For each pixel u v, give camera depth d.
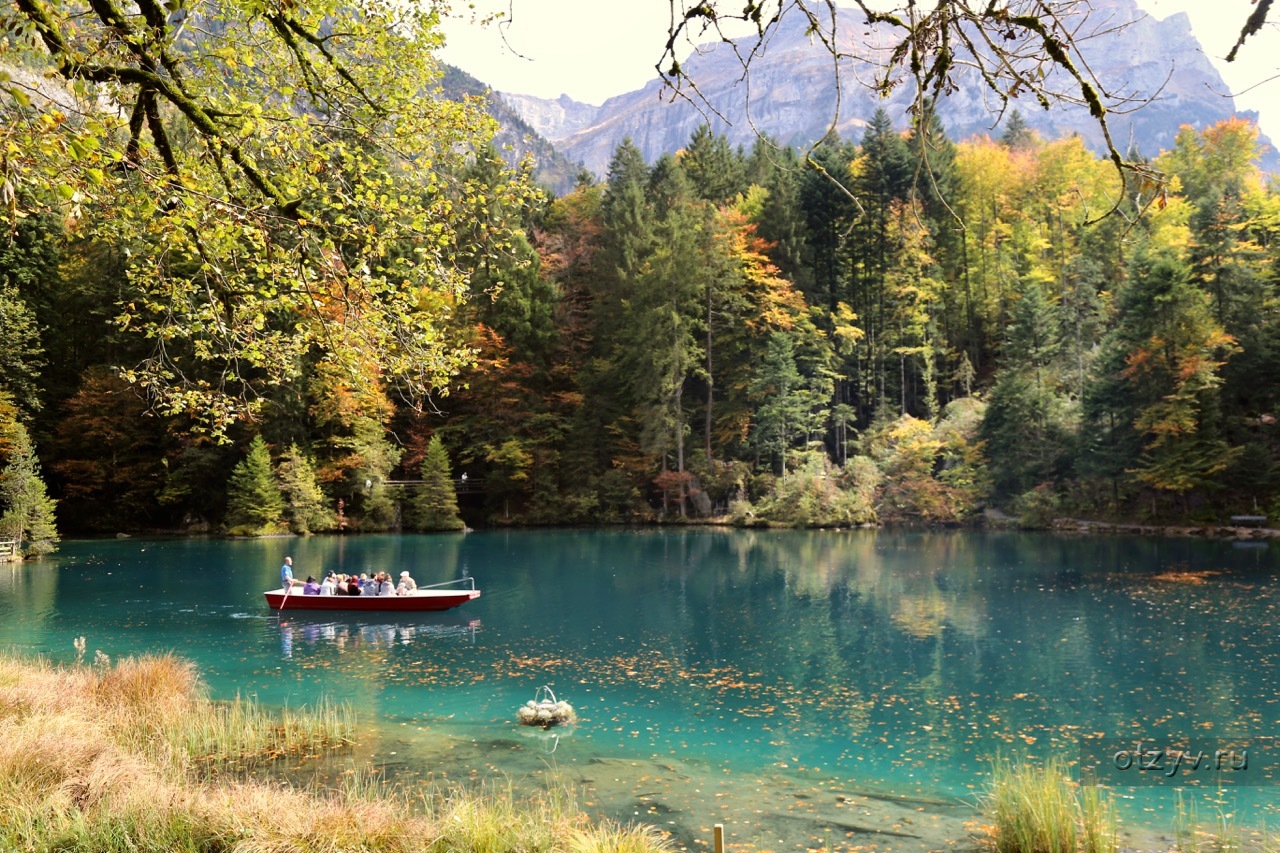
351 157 7.99
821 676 15.74
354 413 47.81
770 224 60.50
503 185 9.50
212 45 7.82
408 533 48.53
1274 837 8.03
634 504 55.03
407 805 8.03
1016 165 69.94
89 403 45.53
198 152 7.04
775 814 8.83
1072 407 47.97
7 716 9.52
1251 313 44.00
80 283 47.12
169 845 6.72
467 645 18.70
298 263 6.98
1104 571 28.84
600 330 59.97
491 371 54.00
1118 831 8.26
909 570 30.47
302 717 12.06
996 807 8.32
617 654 17.77
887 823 8.59
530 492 55.59
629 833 7.25
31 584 27.23
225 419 8.61
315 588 22.88
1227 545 36.19
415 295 8.23
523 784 9.66
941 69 2.80
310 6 7.46
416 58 8.78
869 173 58.38
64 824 6.76
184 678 12.66
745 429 55.59
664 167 68.56
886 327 59.97
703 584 28.06
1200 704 13.49
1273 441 43.47
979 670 16.06
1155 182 2.66
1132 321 44.19
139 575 29.38
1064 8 2.71
